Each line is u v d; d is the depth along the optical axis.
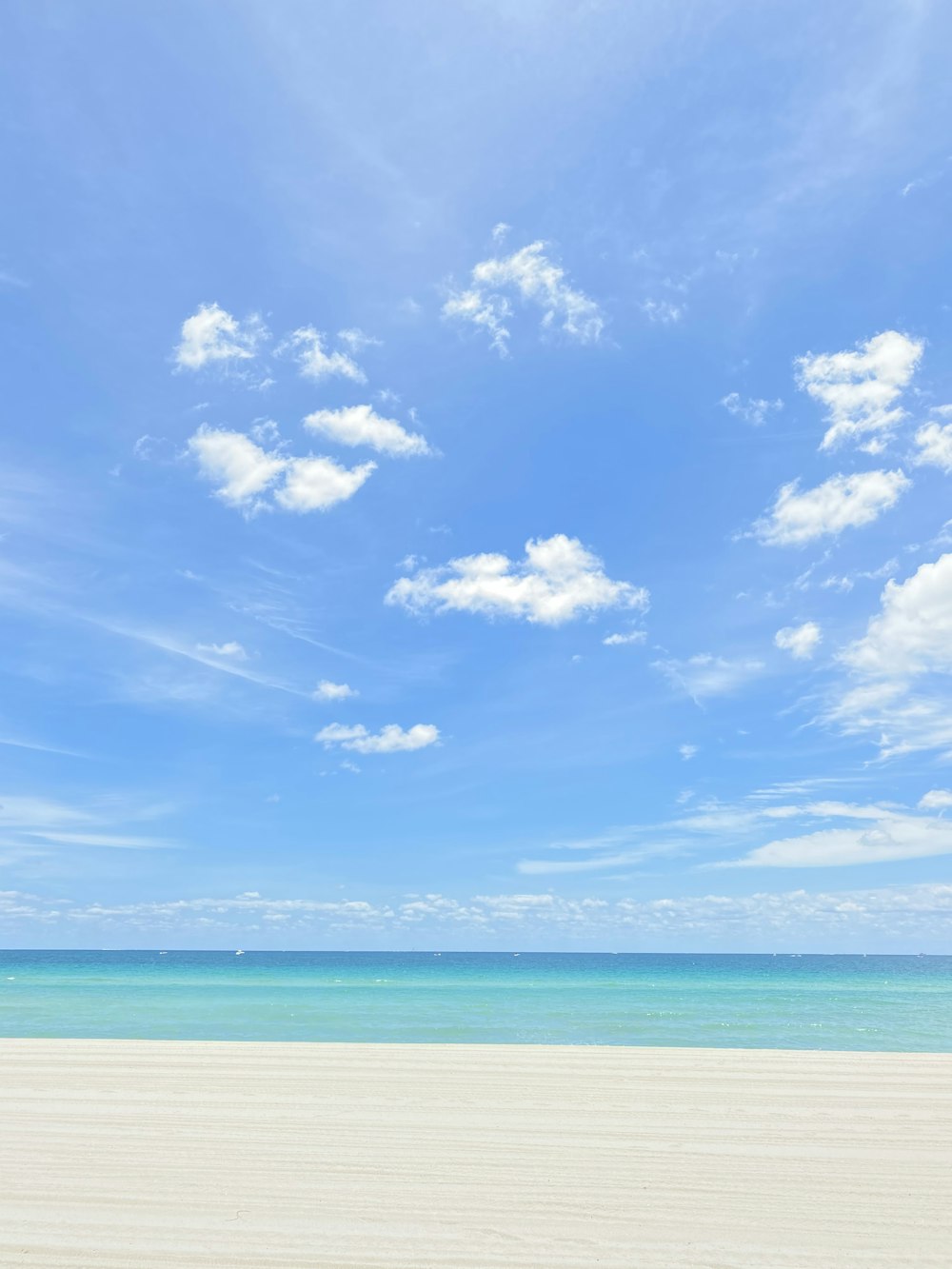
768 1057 13.94
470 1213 5.92
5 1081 11.43
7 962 129.25
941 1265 5.06
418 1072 12.21
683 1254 5.21
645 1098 10.28
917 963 144.12
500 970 89.19
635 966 117.69
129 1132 8.33
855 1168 7.11
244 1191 6.39
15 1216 5.81
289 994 40.16
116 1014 27.34
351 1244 5.31
